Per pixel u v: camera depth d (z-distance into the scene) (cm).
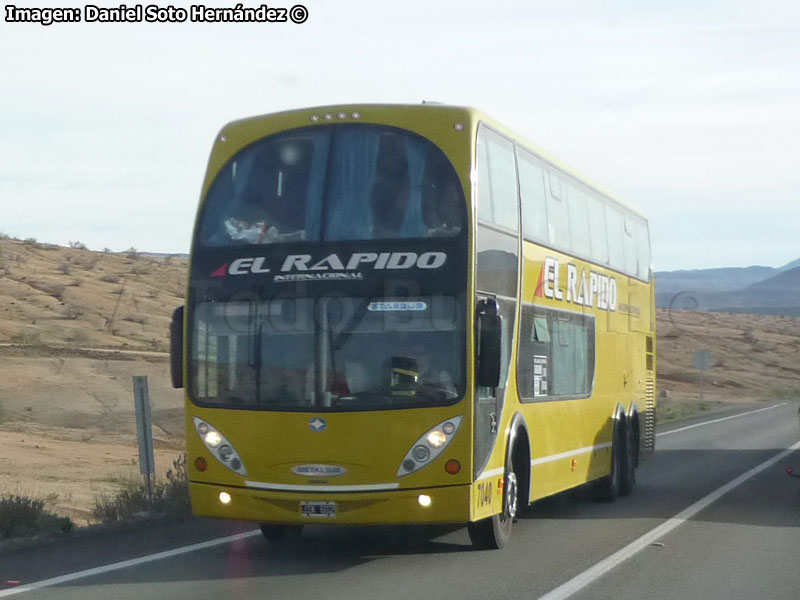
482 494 1277
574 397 1728
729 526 1631
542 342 1551
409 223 1270
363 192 1287
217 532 1542
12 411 4225
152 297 9338
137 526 1591
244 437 1267
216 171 1341
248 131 1342
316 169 1305
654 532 1567
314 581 1176
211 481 1284
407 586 1148
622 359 2100
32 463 2828
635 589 1140
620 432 2061
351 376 1247
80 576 1198
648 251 2425
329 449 1238
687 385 8756
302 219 1293
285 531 1480
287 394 1259
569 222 1731
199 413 1291
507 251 1394
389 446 1231
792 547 1430
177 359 1337
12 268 9638
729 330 14225
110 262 11906
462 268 1251
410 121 1301
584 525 1652
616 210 2095
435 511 1227
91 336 6875
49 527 1552
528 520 1714
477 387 1255
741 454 3005
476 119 1315
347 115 1315
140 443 1720
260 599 1075
